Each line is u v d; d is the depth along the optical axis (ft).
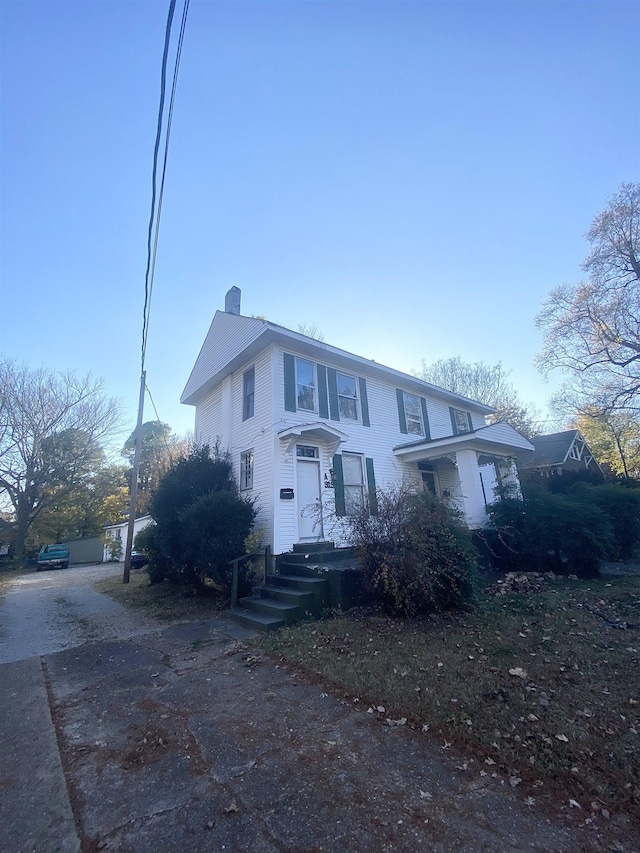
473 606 22.43
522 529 33.88
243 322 39.14
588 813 8.37
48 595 41.93
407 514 22.59
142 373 47.96
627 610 21.34
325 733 11.94
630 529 38.68
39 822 8.73
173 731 12.42
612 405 78.02
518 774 9.65
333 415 39.65
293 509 33.65
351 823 8.33
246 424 38.86
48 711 14.15
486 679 14.29
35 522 107.96
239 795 9.37
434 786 9.39
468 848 7.60
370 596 24.67
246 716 13.17
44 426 97.96
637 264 74.23
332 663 16.83
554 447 76.38
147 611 30.04
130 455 124.06
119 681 16.71
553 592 25.50
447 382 111.86
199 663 18.33
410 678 14.80
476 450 41.42
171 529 35.06
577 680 13.88
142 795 9.51
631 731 10.88
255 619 23.21
